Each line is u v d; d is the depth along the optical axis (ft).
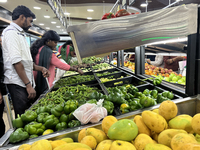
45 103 5.11
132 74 9.81
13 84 6.26
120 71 11.09
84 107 3.38
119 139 2.15
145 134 2.27
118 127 2.18
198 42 4.00
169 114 2.51
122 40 3.19
